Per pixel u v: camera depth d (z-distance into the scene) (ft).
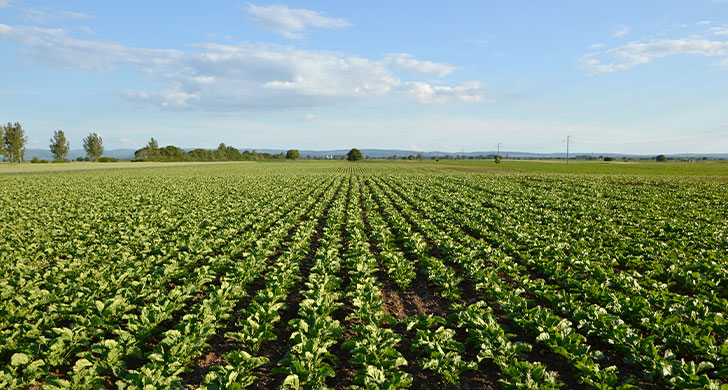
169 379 20.15
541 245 48.93
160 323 28.04
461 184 147.02
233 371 20.71
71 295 30.63
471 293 36.29
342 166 383.86
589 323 26.66
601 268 37.35
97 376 20.66
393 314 31.86
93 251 45.24
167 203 87.25
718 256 43.24
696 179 167.22
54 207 78.79
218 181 158.51
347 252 47.19
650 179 168.04
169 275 36.68
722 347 22.22
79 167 279.90
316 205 86.84
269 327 26.63
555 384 19.52
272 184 145.38
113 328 26.12
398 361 21.59
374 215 74.49
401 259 42.11
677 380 20.29
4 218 65.31
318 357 22.88
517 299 29.89
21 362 21.12
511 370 20.88
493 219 68.44
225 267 40.11
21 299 28.78
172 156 525.34
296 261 42.86
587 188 124.67
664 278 39.06
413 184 148.05
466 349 25.96
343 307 30.32
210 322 27.50
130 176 185.98
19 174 192.13
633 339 23.81
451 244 48.08
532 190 119.75
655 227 58.44
